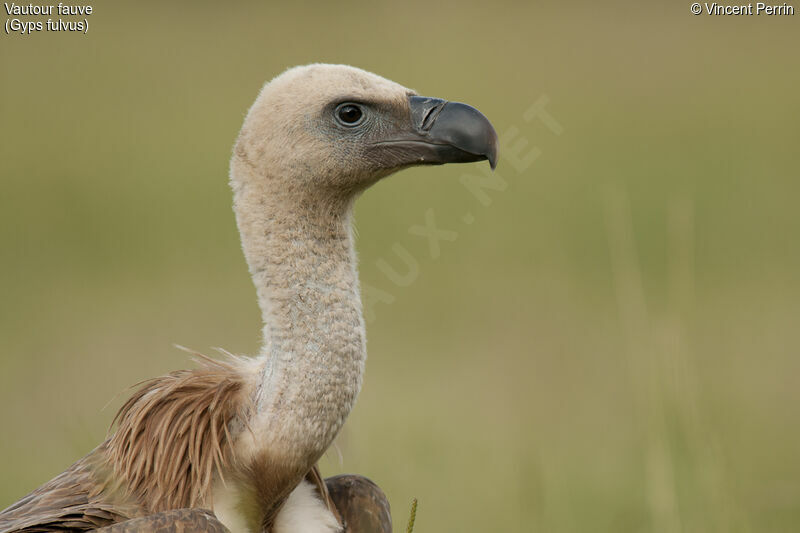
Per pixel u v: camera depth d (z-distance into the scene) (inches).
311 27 2057.1
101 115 1540.4
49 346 837.2
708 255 1066.1
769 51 1999.3
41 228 1152.8
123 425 331.6
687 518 468.8
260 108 337.4
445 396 733.3
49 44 1732.3
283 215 331.6
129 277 1016.2
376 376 782.5
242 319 912.9
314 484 349.4
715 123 1590.8
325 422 323.0
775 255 1063.0
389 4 2225.6
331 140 336.2
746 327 861.2
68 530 310.5
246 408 325.7
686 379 503.5
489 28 2082.9
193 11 2087.8
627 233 1012.5
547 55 1903.3
